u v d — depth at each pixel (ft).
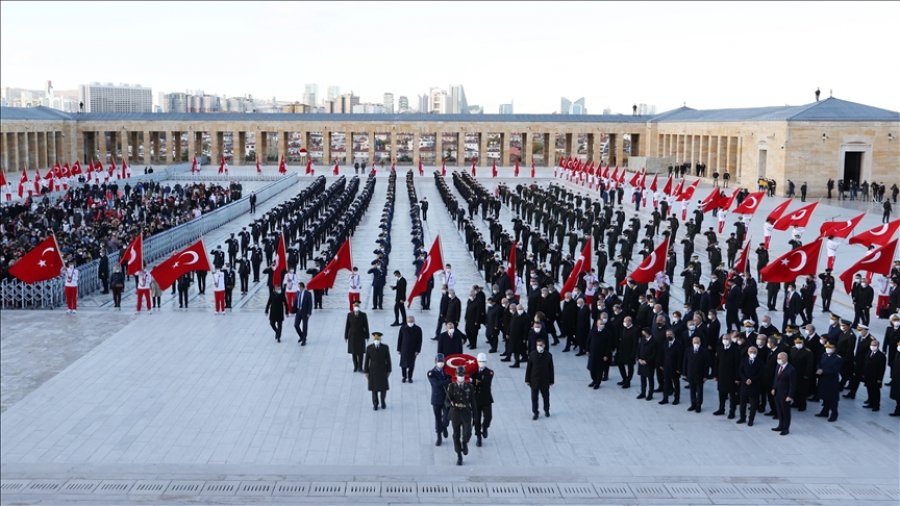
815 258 103.35
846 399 84.99
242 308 123.75
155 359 95.66
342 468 64.90
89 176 313.53
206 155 485.97
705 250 178.70
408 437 72.64
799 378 79.92
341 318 118.01
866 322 108.88
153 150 460.96
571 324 101.09
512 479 63.31
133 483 60.54
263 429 73.82
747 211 166.30
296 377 89.66
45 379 87.04
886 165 277.44
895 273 116.37
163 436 71.36
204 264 117.70
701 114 400.26
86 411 77.36
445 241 195.62
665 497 60.13
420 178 380.99
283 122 433.07
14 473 62.03
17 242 143.84
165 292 134.31
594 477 63.87
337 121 436.76
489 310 100.99
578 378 91.45
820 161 276.21
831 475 64.59
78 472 62.54
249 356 97.60
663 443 71.87
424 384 88.28
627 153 507.30
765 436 73.92
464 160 485.15
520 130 442.09
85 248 142.00
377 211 255.91
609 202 267.39
